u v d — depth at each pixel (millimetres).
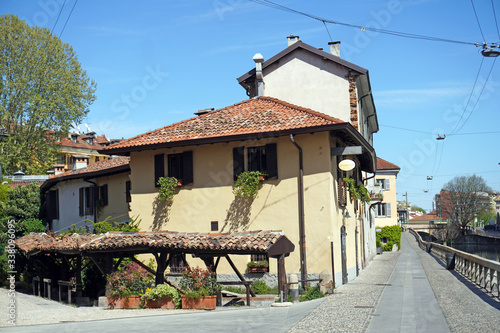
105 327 12203
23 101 41938
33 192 32188
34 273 22797
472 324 11320
